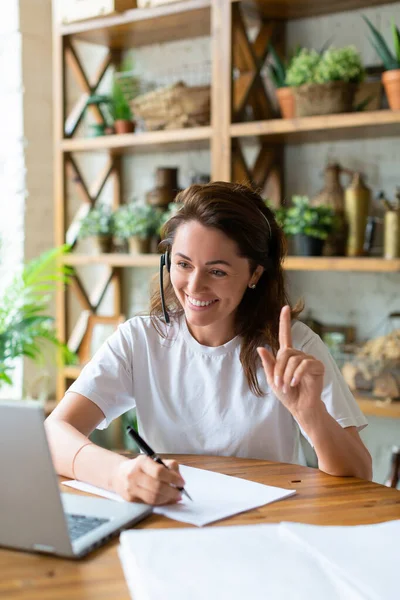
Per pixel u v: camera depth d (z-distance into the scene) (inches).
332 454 54.8
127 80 130.0
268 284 64.8
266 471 56.1
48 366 144.9
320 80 102.8
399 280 113.5
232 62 110.7
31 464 38.2
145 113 121.4
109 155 140.4
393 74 97.8
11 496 39.2
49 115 144.9
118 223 126.0
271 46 112.9
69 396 63.7
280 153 121.5
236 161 113.6
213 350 64.7
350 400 63.9
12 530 39.7
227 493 49.5
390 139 112.6
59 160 132.3
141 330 67.2
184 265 58.8
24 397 141.9
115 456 51.2
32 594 34.6
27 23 139.9
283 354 54.9
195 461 59.1
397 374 100.7
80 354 136.4
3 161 144.4
